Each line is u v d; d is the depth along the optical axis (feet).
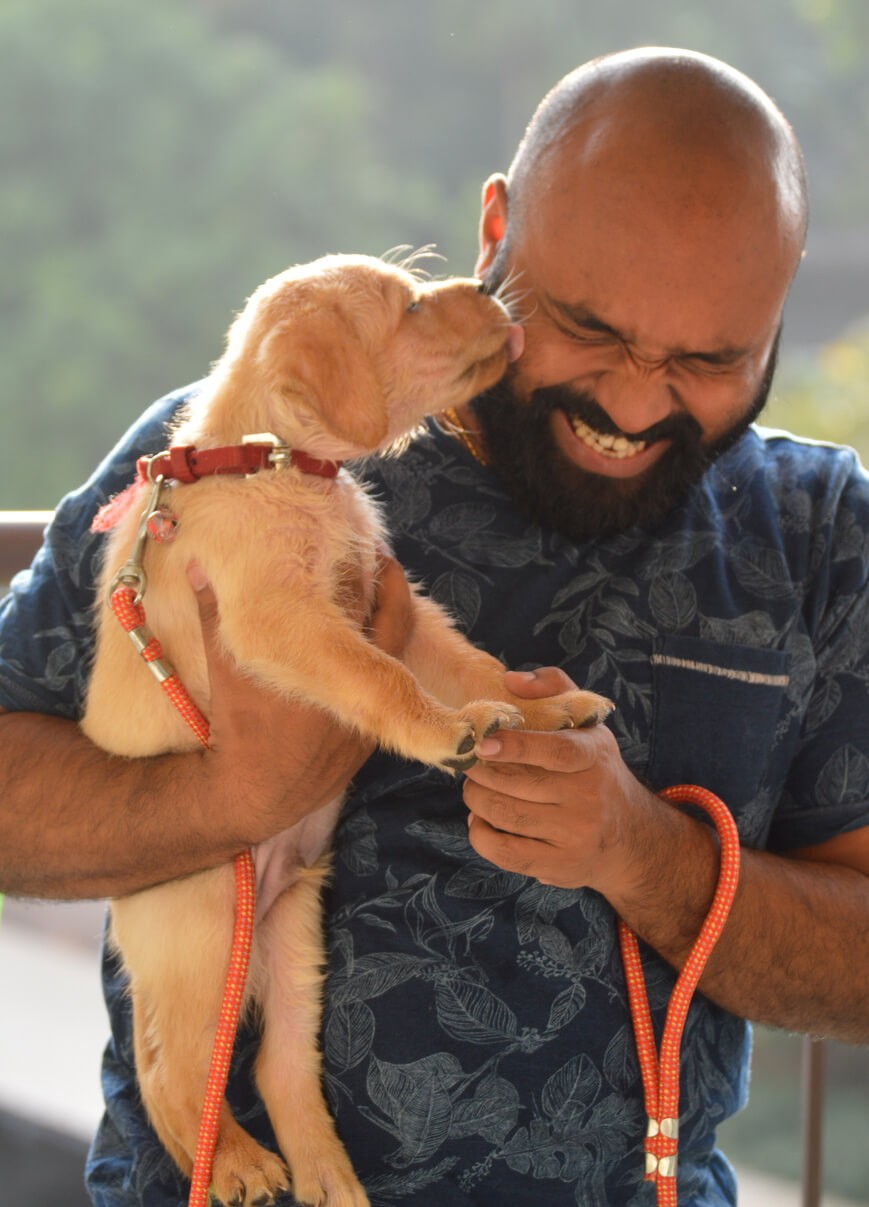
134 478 8.30
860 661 8.32
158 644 7.52
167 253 80.38
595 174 7.66
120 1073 8.20
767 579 8.19
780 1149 27.12
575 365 7.88
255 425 7.78
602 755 7.11
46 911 30.83
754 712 7.97
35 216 82.33
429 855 7.68
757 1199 20.48
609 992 7.58
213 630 7.54
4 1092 17.81
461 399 8.23
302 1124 7.38
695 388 7.91
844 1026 8.07
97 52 82.17
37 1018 22.17
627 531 8.23
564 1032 7.45
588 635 8.00
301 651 7.27
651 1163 7.41
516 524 8.23
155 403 8.77
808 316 82.33
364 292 8.05
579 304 7.72
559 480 8.06
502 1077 7.37
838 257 81.56
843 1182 24.77
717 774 7.95
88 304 79.10
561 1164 7.43
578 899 7.63
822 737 8.32
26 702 8.18
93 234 83.10
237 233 81.25
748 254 7.59
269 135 82.12
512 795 7.00
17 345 79.97
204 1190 7.08
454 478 8.34
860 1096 25.85
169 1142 7.63
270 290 8.14
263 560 7.51
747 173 7.60
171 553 7.79
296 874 7.92
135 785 7.59
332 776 7.38
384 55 89.04
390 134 87.92
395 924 7.54
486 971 7.45
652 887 7.38
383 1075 7.34
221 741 7.36
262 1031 7.74
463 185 87.92
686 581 8.09
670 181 7.53
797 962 7.76
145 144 81.76
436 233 84.74
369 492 8.32
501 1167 7.38
